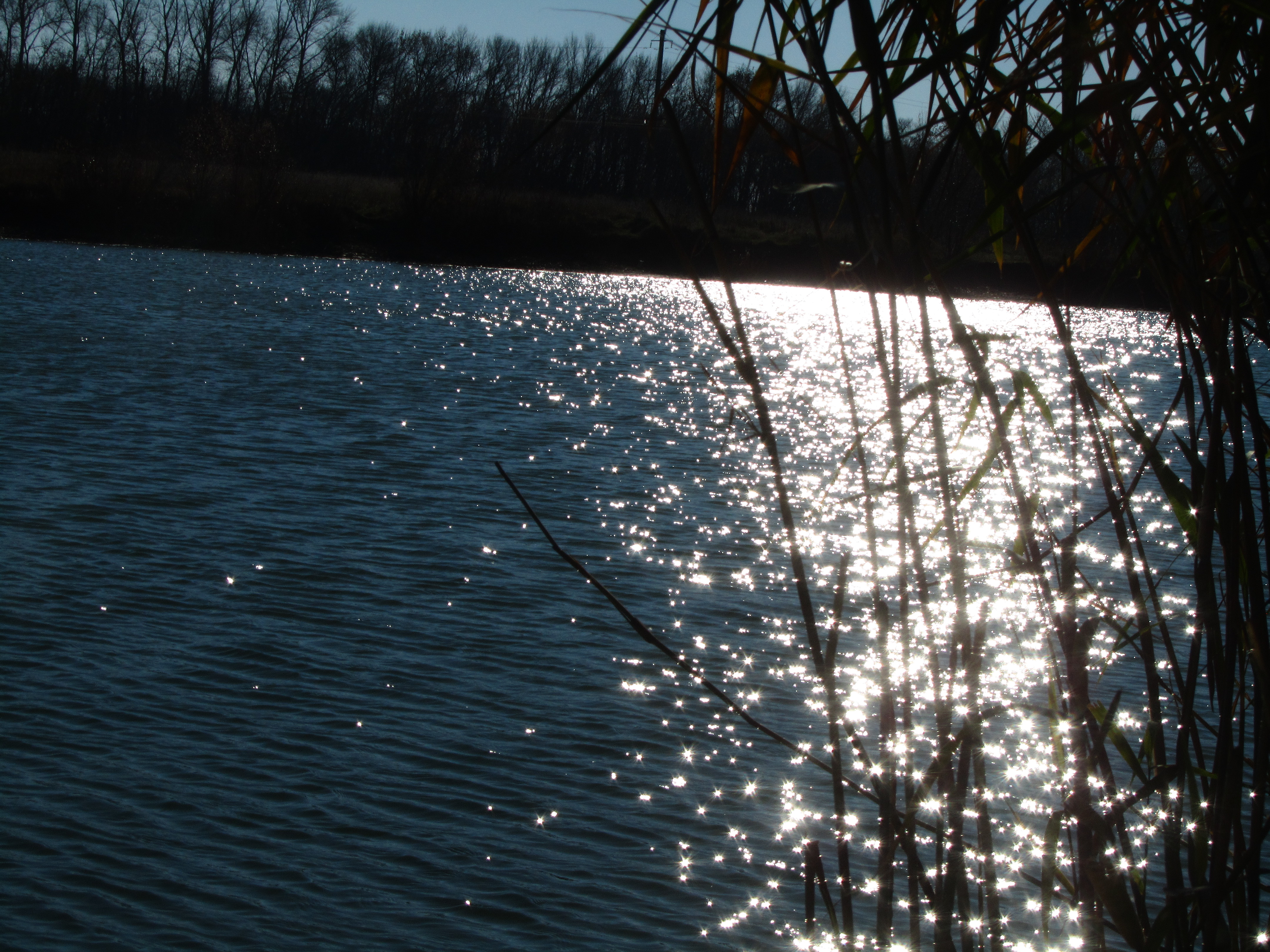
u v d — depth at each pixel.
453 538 12.73
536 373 27.56
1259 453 1.76
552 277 63.22
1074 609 2.00
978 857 2.08
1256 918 1.86
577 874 6.18
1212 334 1.78
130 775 7.04
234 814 6.67
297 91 81.38
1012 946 2.86
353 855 6.30
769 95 1.78
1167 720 6.73
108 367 23.16
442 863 6.27
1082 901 2.04
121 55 84.06
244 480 14.83
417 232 64.69
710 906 5.89
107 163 62.69
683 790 7.10
